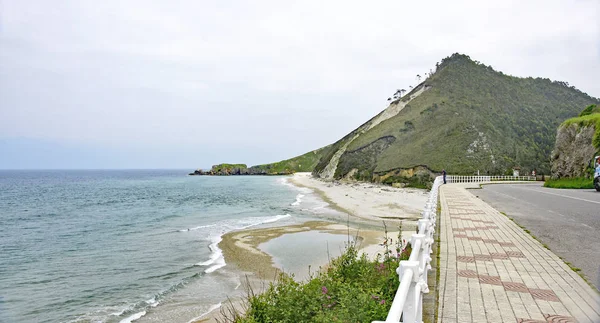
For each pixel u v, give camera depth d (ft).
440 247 27.78
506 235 32.42
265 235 72.95
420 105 293.23
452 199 66.28
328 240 67.00
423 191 169.07
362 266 28.04
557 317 14.93
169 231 81.82
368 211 108.58
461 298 17.12
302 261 53.42
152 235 77.41
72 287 44.91
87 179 454.81
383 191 173.88
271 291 25.34
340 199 150.10
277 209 121.90
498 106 276.82
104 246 67.87
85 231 85.81
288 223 88.74
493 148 207.82
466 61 348.59
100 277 48.57
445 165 196.13
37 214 120.98
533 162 208.44
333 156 335.06
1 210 133.28
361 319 17.01
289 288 24.16
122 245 68.18
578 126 120.57
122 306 38.91
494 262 23.54
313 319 19.31
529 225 37.93
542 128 255.91
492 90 304.30
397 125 277.44
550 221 40.68
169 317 35.81
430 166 199.31
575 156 118.21
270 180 382.01
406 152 229.45
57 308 38.68
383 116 330.13
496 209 51.49
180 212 119.24
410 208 111.34
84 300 40.70
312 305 20.84
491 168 191.93
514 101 296.10
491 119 247.91
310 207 124.67
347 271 27.89
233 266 51.75
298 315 20.49
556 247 27.84
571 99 335.67
